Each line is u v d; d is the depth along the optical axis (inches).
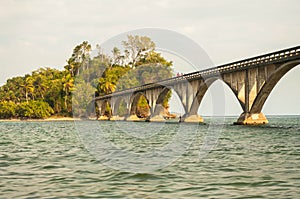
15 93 5890.8
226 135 1504.7
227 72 2388.0
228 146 1057.5
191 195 478.9
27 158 841.5
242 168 669.3
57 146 1116.5
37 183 557.3
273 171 639.1
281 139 1300.4
